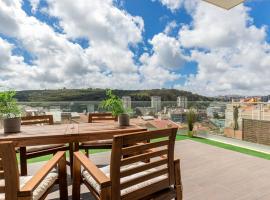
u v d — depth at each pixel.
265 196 2.35
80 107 4.79
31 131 2.30
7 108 2.21
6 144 1.25
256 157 3.74
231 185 2.61
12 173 1.28
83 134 2.19
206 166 3.27
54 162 1.70
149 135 1.55
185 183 2.67
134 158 1.53
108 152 4.00
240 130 4.71
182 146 4.53
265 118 4.25
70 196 2.30
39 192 1.52
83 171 1.84
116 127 2.54
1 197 1.38
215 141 5.10
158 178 1.70
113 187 1.45
